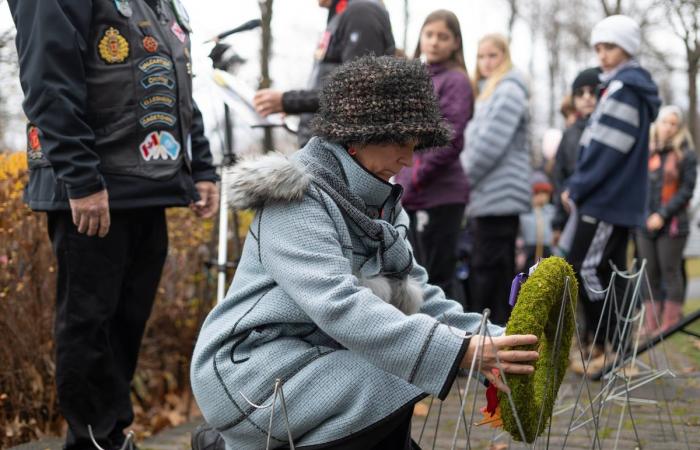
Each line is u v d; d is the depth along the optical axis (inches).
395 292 83.6
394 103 78.9
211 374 80.4
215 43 156.1
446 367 72.6
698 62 426.6
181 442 138.6
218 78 154.7
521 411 74.0
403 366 73.7
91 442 112.4
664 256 255.8
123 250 112.9
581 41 671.8
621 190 171.2
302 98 148.4
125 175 110.0
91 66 108.9
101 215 106.0
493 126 193.0
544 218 264.1
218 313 83.7
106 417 114.3
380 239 82.5
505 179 195.2
